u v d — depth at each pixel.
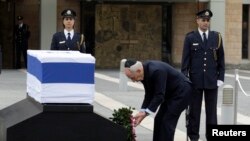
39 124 10.78
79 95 11.04
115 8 48.75
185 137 18.25
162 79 12.74
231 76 42.44
